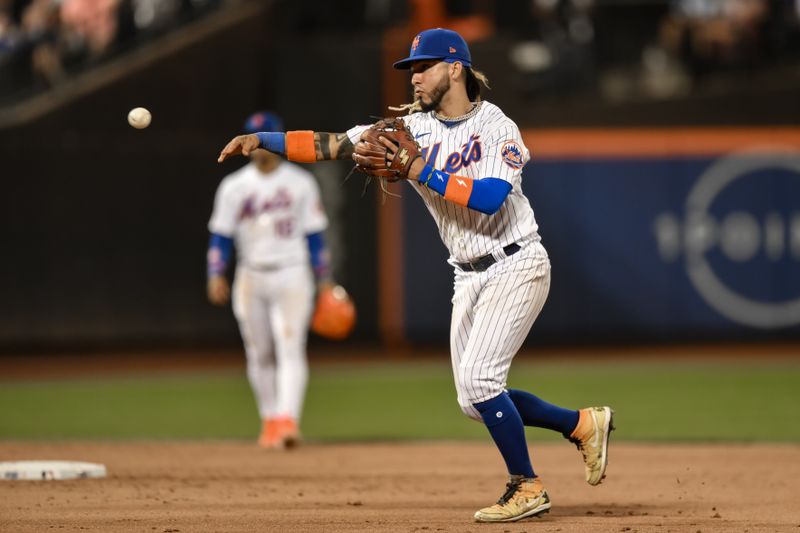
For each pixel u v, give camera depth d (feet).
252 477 84.94
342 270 186.60
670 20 211.61
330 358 189.57
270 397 108.27
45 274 180.65
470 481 83.10
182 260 185.16
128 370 175.42
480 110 62.80
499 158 60.90
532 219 63.93
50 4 191.52
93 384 159.84
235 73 185.68
